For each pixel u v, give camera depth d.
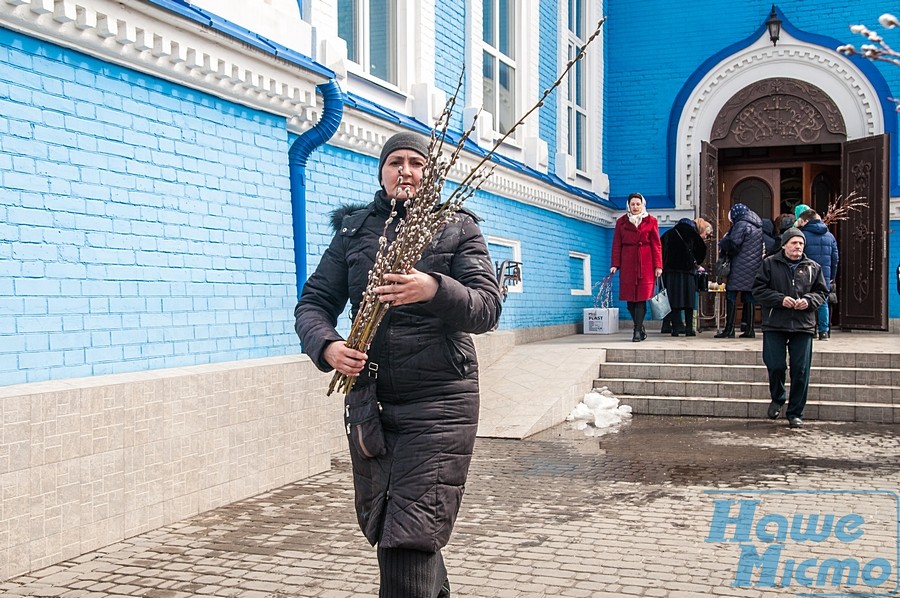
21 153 4.82
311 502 6.02
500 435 8.81
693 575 4.49
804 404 9.65
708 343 12.94
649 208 17.89
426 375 3.19
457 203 3.06
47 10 4.82
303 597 4.18
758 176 18.17
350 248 3.43
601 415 10.09
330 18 8.02
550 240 15.03
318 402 6.93
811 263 9.42
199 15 5.80
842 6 16.61
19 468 4.49
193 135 6.11
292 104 7.07
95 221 5.28
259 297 6.75
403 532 3.06
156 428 5.36
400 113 10.02
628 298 13.17
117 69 5.48
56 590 4.27
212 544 5.04
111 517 5.04
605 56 18.19
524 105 13.89
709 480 6.77
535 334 14.11
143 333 5.64
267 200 6.88
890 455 7.86
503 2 13.56
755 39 17.12
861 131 16.42
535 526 5.45
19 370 4.79
